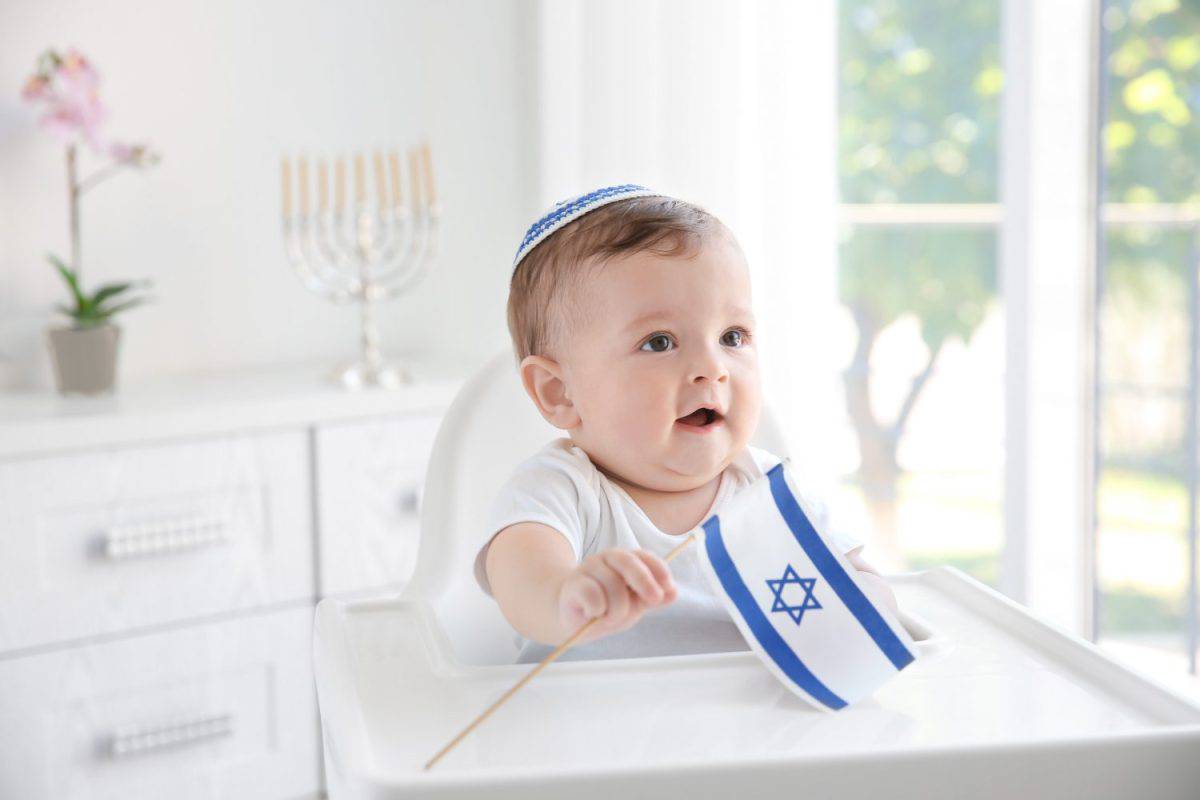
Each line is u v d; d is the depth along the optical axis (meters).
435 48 2.49
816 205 2.29
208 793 1.89
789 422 2.30
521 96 2.46
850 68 3.30
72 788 1.78
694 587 0.92
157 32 2.20
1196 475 2.58
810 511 0.73
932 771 0.57
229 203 2.30
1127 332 2.48
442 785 0.54
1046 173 2.36
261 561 1.91
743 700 0.68
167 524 1.82
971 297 3.13
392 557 2.03
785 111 2.27
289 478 1.92
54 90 2.00
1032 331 2.39
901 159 3.27
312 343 2.41
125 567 1.80
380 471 2.00
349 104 2.41
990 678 0.72
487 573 0.87
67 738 1.78
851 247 3.25
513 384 1.20
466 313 2.54
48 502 1.73
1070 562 2.45
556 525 0.87
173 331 2.25
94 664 1.79
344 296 2.37
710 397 0.88
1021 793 0.58
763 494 0.74
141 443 1.80
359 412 1.97
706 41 2.28
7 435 1.69
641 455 0.89
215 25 2.26
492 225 2.51
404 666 0.74
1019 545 2.43
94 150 2.02
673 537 0.93
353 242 2.42
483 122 2.49
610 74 2.35
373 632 0.81
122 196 2.19
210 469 1.86
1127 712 0.67
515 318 0.99
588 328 0.90
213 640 1.88
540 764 0.60
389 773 0.55
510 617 0.83
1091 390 2.43
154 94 2.21
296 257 2.37
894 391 3.20
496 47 2.46
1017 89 2.35
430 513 1.14
